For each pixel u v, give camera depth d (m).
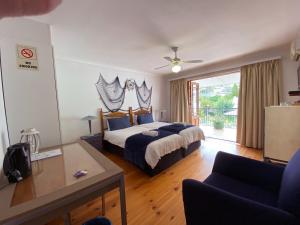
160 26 2.19
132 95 4.87
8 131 1.67
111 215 1.71
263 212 0.87
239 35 2.54
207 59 3.81
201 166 2.89
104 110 4.23
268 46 3.03
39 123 1.85
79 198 0.87
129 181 2.44
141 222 1.61
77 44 2.76
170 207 1.83
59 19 1.92
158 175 2.61
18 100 1.73
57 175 1.04
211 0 1.67
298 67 2.99
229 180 1.49
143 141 2.74
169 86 5.85
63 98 3.55
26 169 1.03
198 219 1.12
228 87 6.77
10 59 1.69
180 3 1.71
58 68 3.47
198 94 5.75
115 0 1.63
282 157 2.66
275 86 3.41
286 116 2.59
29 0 0.43
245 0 1.68
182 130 3.36
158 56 3.49
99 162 1.23
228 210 0.98
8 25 1.70
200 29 2.31
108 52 3.20
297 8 1.84
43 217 0.76
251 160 1.48
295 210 0.83
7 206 0.74
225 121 6.47
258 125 3.69
